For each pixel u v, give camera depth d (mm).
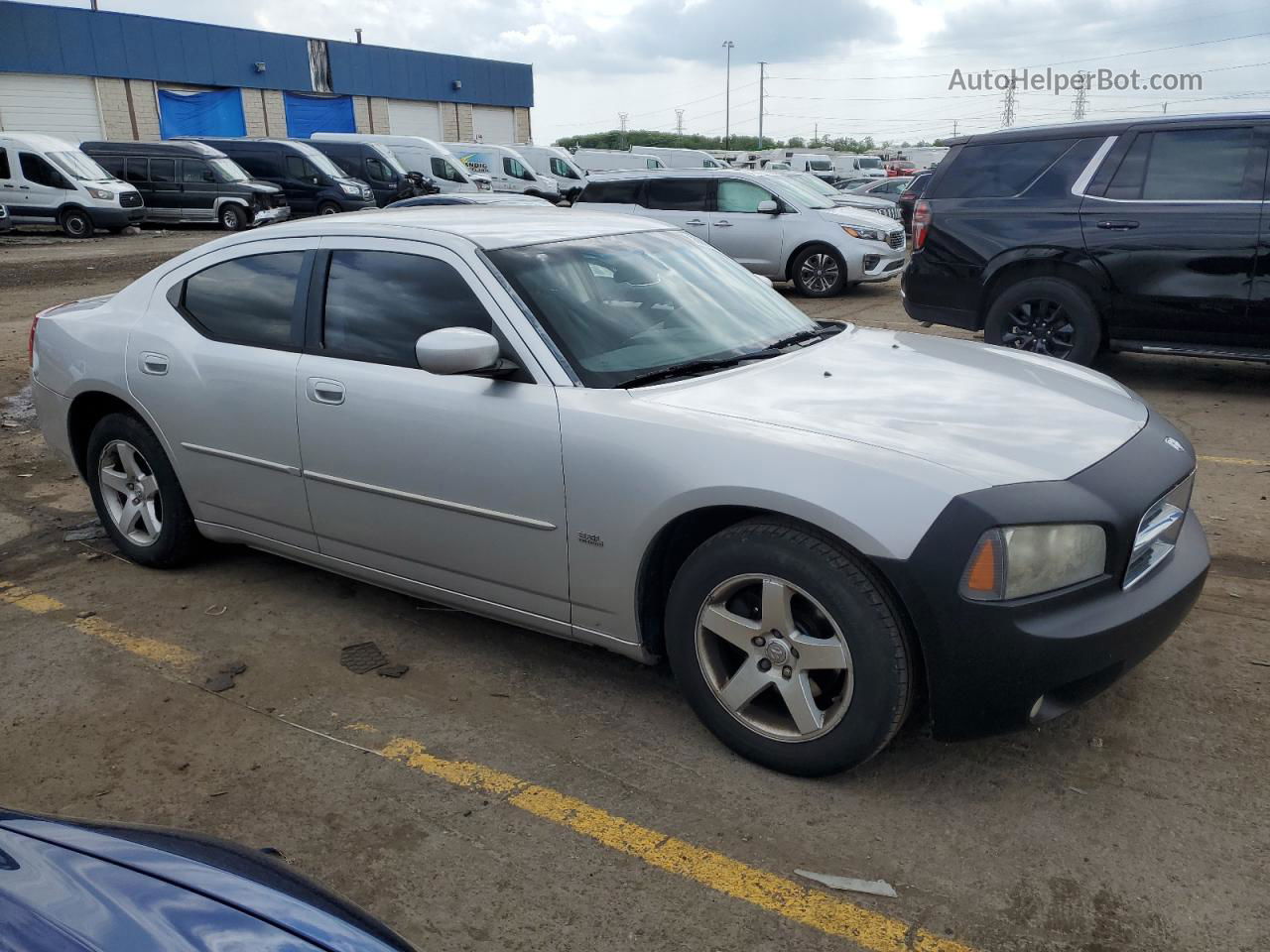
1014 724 2705
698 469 2879
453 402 3379
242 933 1533
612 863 2656
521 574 3369
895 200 27844
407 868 2656
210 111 40906
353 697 3518
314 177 27688
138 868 1641
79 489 5895
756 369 3451
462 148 32781
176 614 4203
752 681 2961
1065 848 2672
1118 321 7367
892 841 2711
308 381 3748
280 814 2881
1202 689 3436
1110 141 7309
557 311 3389
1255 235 6738
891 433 2887
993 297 7922
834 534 2676
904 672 2705
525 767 3084
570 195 18438
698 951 2357
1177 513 3066
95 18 36656
